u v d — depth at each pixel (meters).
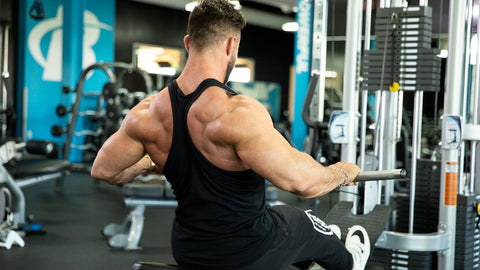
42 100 8.41
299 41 6.11
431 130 6.17
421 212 2.68
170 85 1.42
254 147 1.25
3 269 3.05
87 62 8.77
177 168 1.37
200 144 1.32
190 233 1.40
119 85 7.17
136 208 3.64
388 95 2.59
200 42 1.37
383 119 2.53
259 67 11.94
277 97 12.36
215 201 1.34
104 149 1.51
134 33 9.73
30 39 8.23
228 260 1.37
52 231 4.04
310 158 1.32
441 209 2.39
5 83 7.70
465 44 2.61
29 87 8.26
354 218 2.18
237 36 1.40
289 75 12.56
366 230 2.05
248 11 10.45
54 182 6.61
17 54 8.34
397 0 2.55
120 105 6.96
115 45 9.47
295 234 1.49
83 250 3.51
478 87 2.70
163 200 3.62
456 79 2.34
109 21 9.04
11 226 3.70
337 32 5.65
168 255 3.45
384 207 2.26
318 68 2.92
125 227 3.68
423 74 2.27
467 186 2.79
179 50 10.48
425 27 2.27
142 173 1.64
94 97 8.83
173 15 10.33
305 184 1.28
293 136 6.26
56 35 8.52
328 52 6.51
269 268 1.42
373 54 2.36
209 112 1.31
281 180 1.27
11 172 4.16
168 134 1.38
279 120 12.42
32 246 3.58
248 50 11.69
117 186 6.40
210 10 1.37
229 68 1.41
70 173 7.56
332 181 1.35
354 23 2.44
